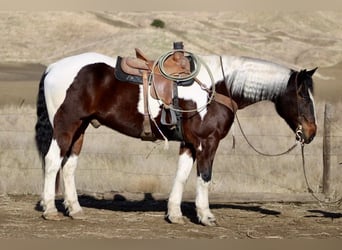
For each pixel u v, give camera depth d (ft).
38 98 39.78
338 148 55.62
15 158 53.31
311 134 38.19
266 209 43.24
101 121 38.93
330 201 44.68
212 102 37.73
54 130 38.63
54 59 219.82
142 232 36.55
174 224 38.60
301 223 39.32
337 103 74.43
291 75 38.29
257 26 303.68
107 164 51.47
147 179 48.26
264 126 60.64
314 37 290.35
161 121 37.78
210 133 37.65
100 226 37.93
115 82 38.11
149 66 38.34
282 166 50.98
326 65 223.10
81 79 38.19
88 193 46.09
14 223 38.34
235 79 38.19
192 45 213.46
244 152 54.49
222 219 40.24
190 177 49.57
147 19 280.31
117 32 253.85
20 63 208.95
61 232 36.35
